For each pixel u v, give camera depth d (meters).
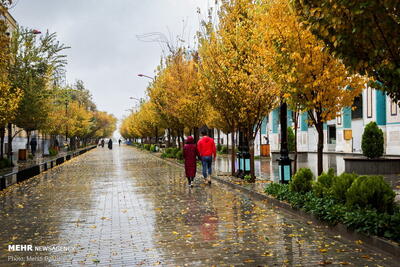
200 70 16.47
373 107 25.44
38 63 24.20
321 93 8.70
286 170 12.35
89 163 29.55
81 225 7.90
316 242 6.27
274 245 6.15
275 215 8.54
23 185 15.30
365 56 5.29
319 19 5.37
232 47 13.63
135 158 36.19
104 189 13.70
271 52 9.54
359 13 4.57
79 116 56.47
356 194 6.96
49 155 39.94
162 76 29.22
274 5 9.06
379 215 6.13
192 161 14.12
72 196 12.11
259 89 13.23
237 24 13.63
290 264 5.22
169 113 27.39
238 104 13.76
